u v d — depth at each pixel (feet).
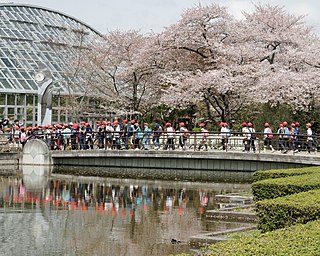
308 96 125.70
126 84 160.45
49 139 118.32
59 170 106.22
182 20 138.51
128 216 54.54
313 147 104.22
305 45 138.62
